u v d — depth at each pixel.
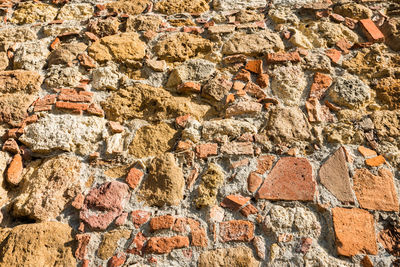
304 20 2.40
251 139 1.81
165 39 2.29
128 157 1.80
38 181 1.71
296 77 2.05
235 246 1.52
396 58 2.15
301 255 1.48
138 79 2.12
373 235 1.51
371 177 1.67
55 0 2.58
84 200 1.65
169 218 1.59
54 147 1.80
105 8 2.53
